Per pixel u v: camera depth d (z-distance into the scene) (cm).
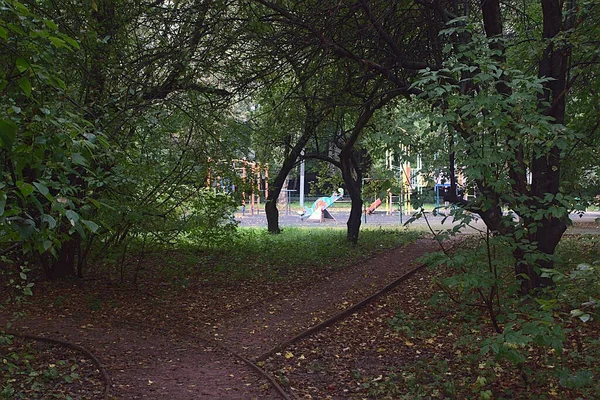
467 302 771
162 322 1007
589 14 1007
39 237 389
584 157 994
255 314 1073
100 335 902
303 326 980
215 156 1299
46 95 586
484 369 698
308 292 1277
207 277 1452
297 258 1772
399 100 1509
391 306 1120
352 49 1215
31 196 354
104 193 1034
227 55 1227
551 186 945
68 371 720
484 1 988
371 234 2477
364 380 702
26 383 666
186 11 1149
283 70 1313
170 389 657
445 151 792
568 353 716
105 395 621
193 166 1262
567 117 1146
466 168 660
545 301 518
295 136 2262
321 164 2634
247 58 1242
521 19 1316
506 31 1415
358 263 1684
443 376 696
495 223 711
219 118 1298
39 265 1398
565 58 991
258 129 1861
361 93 1391
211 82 1319
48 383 672
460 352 791
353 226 2128
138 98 1083
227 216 1542
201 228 1508
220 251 1848
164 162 1253
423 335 897
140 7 1117
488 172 638
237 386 674
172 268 1541
